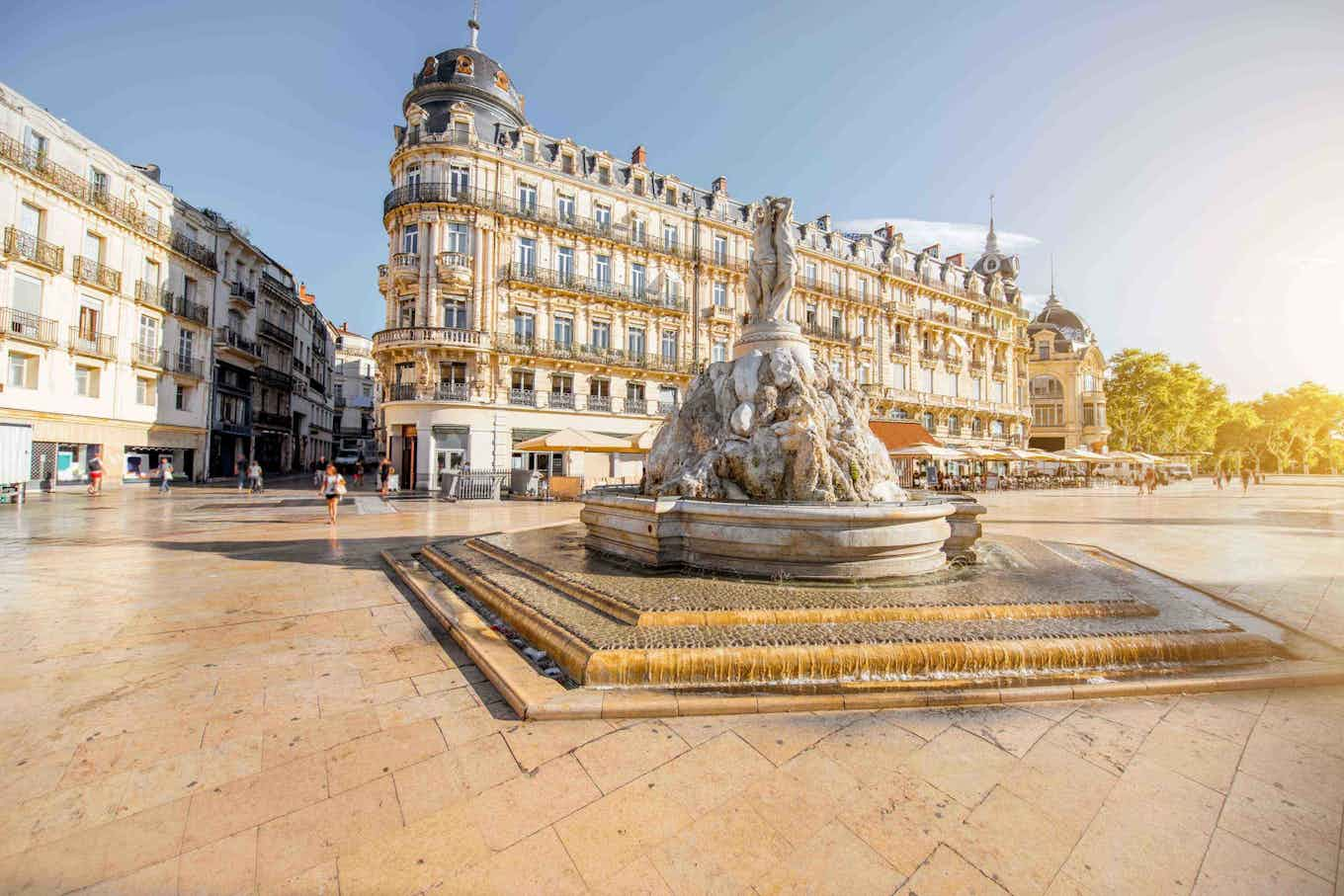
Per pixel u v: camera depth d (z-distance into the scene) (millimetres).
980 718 3660
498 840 2475
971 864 2350
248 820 2555
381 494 24297
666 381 33000
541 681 3963
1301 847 2453
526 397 28641
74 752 3039
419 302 27297
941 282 46562
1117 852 2426
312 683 4031
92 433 23484
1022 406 51906
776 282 10203
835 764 3104
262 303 37375
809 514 6234
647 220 32781
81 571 7621
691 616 4781
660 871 2309
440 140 27125
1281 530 13453
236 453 34656
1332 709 3824
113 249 24484
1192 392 57156
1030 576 6832
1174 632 4719
